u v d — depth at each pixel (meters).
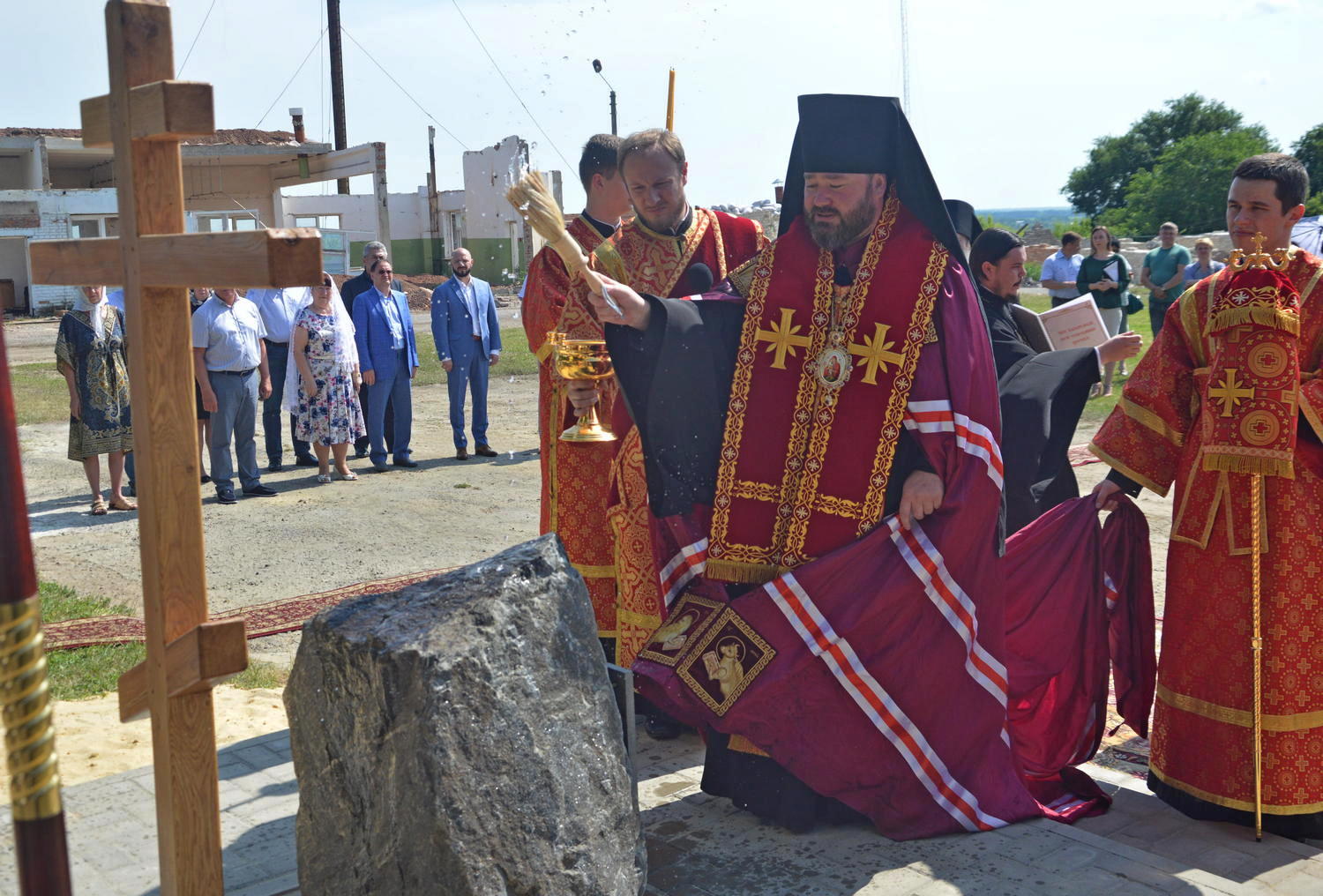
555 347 4.74
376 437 12.12
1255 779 3.88
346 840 2.97
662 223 4.86
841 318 4.02
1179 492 4.16
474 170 51.91
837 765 3.84
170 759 2.68
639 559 4.76
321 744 3.01
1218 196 60.62
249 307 10.63
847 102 3.85
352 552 8.70
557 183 42.06
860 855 3.70
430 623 2.87
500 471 12.09
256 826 3.93
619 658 4.88
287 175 33.03
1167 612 4.17
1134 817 4.16
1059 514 4.49
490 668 2.84
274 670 6.08
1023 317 5.46
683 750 4.73
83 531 9.48
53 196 35.59
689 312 3.96
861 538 3.91
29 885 1.78
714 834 3.89
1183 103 76.44
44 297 38.06
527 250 51.28
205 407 10.45
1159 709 4.21
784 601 3.90
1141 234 61.72
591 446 5.09
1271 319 3.75
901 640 3.91
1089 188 78.81
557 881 2.88
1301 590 3.88
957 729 3.95
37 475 12.01
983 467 3.93
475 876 2.71
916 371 3.96
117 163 2.53
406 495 10.86
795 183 4.19
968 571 3.97
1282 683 3.89
